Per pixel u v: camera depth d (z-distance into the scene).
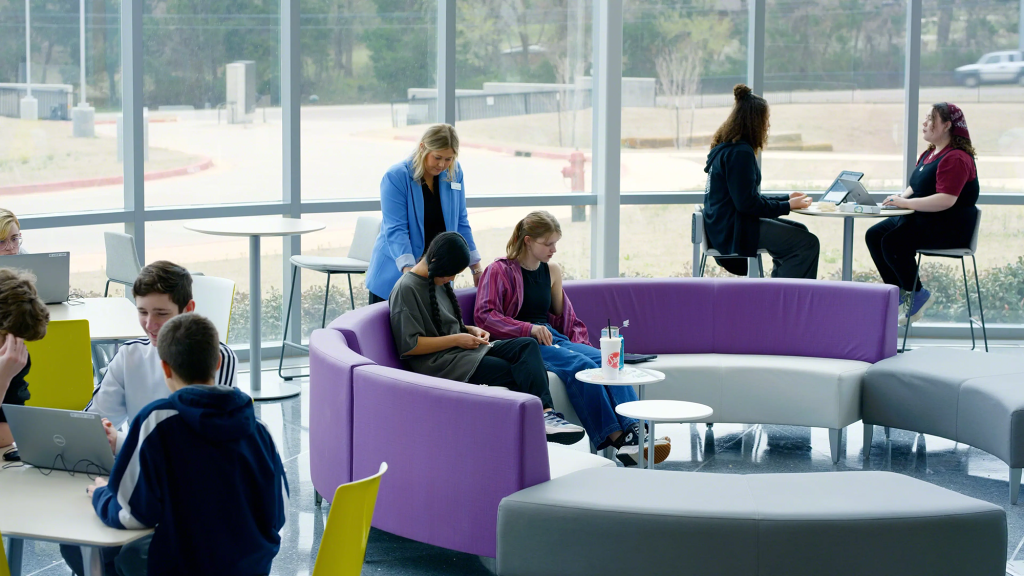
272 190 6.59
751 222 5.93
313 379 3.80
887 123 7.14
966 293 6.65
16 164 5.80
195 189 6.35
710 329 5.31
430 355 4.28
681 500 3.05
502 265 4.70
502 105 7.07
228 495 2.23
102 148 6.05
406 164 4.74
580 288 5.22
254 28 6.39
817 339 5.20
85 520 2.23
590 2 7.18
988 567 3.02
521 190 7.20
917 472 4.56
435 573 3.41
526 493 3.10
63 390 3.76
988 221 7.07
